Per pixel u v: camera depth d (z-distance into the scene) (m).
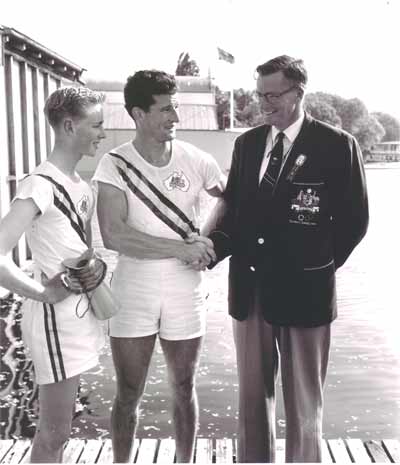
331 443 4.32
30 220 2.84
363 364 6.64
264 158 3.47
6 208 11.60
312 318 3.44
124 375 3.41
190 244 3.32
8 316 8.73
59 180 2.93
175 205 3.32
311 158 3.36
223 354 6.90
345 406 5.56
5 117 11.70
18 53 12.39
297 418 3.54
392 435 4.96
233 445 4.32
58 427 3.02
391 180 35.25
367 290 10.24
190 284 3.39
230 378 6.18
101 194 3.29
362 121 43.03
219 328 7.96
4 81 11.82
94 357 3.05
